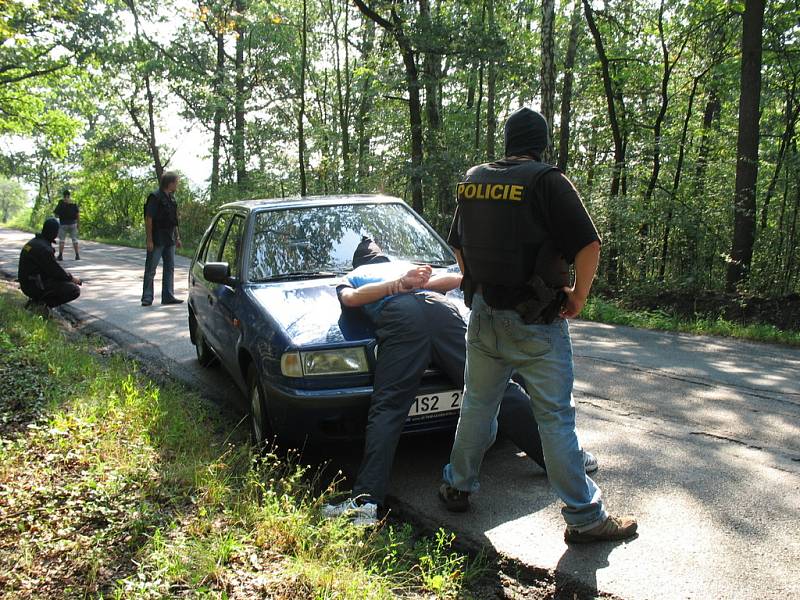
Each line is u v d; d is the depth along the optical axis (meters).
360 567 2.76
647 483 3.75
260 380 4.00
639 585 2.76
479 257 2.93
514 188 2.79
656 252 14.73
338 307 4.16
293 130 26.50
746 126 11.96
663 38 17.20
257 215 5.24
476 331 3.09
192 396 5.40
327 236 5.07
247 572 2.77
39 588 2.68
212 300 5.59
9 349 6.25
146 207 10.41
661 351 7.41
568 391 3.01
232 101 28.52
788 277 12.49
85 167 36.28
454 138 17.59
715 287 13.05
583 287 2.80
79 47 23.94
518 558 3.01
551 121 13.77
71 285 9.14
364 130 22.78
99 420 4.51
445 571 2.83
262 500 3.48
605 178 16.34
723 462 4.02
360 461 4.20
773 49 14.20
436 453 4.31
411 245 5.14
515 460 4.16
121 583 2.64
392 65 17.83
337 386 3.76
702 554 2.98
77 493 3.44
